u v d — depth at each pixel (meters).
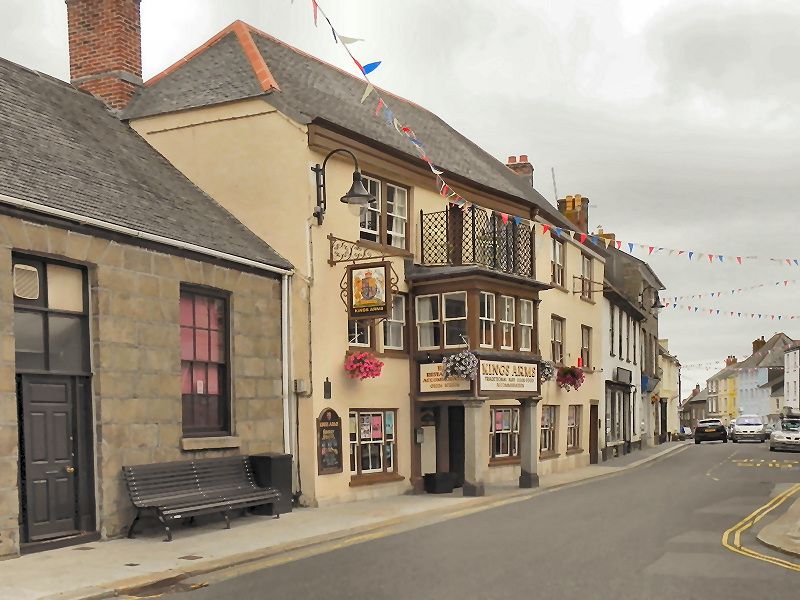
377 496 17.11
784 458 30.89
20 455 10.58
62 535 11.01
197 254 13.57
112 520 11.56
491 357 18.28
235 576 9.15
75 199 11.77
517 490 19.12
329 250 16.25
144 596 8.27
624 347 36.28
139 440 12.18
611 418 33.44
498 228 19.91
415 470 18.42
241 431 14.38
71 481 11.24
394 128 20.28
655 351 48.22
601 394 31.03
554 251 26.88
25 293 10.82
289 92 17.09
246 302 14.74
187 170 16.84
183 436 13.23
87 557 10.10
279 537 11.64
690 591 8.05
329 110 17.70
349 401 16.55
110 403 11.71
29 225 10.75
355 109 19.62
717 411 115.88
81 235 11.47
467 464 17.64
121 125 17.16
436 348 18.50
